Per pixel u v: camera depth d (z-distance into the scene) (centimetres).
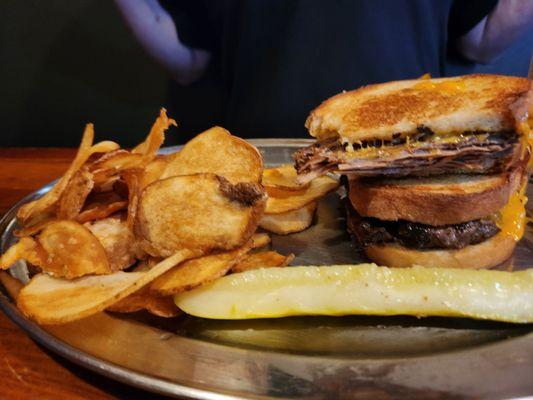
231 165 23
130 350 18
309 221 29
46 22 67
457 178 24
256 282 20
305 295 20
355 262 25
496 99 23
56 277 20
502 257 24
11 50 69
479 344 18
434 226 23
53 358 19
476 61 61
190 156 23
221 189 21
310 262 25
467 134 23
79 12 67
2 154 43
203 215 20
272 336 19
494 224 24
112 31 67
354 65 51
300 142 39
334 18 51
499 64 64
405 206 23
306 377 16
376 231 24
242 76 56
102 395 17
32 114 73
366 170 23
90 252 21
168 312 20
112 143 27
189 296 20
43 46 69
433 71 53
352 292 20
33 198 30
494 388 15
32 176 38
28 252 21
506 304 19
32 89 71
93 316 20
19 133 74
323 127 26
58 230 21
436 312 19
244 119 56
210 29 63
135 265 24
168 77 68
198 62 63
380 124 23
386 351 18
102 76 70
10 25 68
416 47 52
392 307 19
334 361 17
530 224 28
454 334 19
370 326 20
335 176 33
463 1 55
